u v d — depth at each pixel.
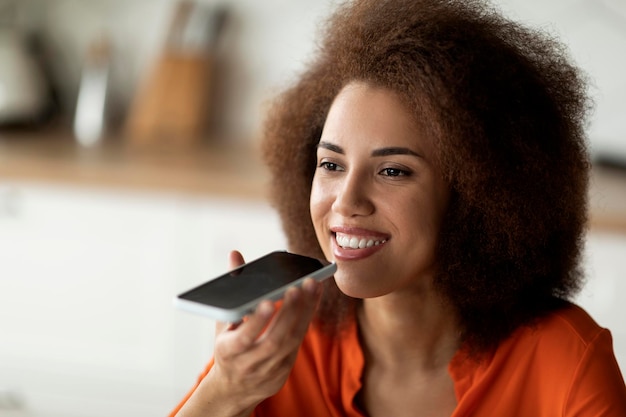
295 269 0.84
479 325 0.99
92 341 2.22
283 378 0.85
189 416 0.90
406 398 1.03
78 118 2.47
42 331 2.24
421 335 1.02
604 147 2.25
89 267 2.17
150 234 2.12
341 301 1.07
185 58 2.44
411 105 0.88
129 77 2.59
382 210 0.90
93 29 2.59
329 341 1.08
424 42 0.89
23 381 2.27
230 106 2.55
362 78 0.91
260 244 2.06
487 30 0.92
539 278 1.00
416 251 0.92
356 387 1.04
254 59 2.51
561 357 0.97
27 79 2.48
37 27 2.61
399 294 0.99
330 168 0.95
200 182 2.05
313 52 1.12
